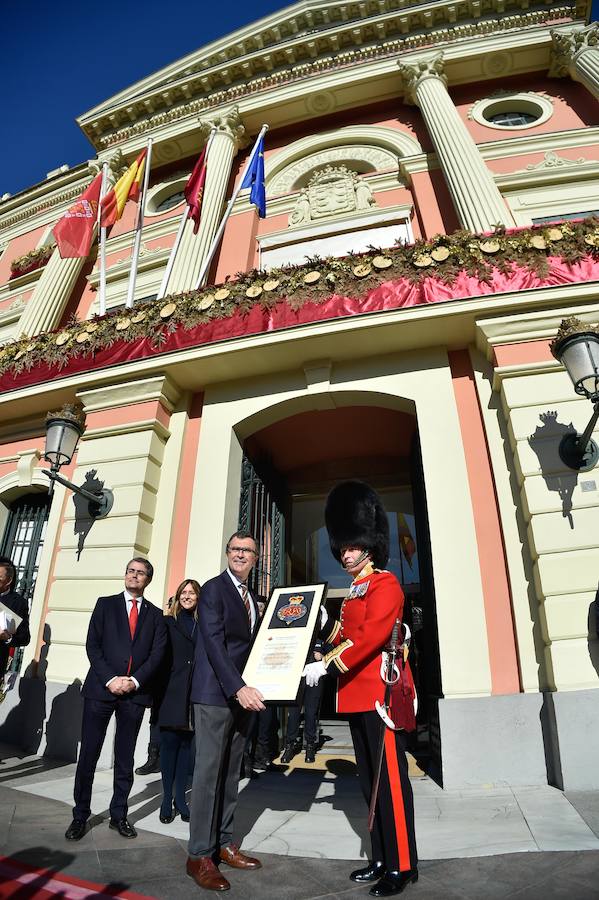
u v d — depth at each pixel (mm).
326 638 3094
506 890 2510
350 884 2662
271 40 14359
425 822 3752
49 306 11602
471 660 5328
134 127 14477
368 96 12953
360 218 10445
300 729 7402
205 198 11406
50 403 8500
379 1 13641
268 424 7812
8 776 5105
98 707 3680
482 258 6617
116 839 3365
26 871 2768
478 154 9812
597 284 6141
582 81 11281
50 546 7660
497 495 5965
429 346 7070
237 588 3338
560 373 5973
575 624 4852
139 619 4008
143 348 7621
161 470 7352
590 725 4512
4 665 5090
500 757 4844
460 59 12258
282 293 7145
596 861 2801
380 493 10117
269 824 3756
